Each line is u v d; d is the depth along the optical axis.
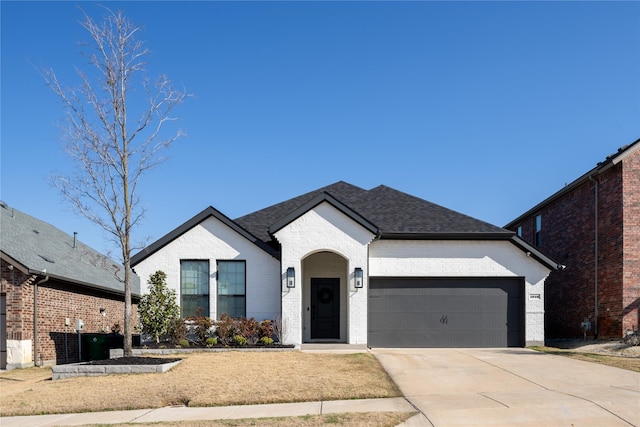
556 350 16.97
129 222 14.80
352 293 17.53
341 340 18.80
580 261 20.67
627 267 17.73
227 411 9.68
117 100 14.72
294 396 10.48
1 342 17.00
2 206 22.19
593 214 19.77
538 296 18.28
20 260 17.06
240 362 14.06
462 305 18.38
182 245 18.31
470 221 19.11
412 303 18.33
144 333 16.92
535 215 25.69
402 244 18.50
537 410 8.86
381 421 8.48
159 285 17.09
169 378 12.27
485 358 14.95
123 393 11.15
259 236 19.41
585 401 9.36
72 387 11.95
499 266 18.41
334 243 17.62
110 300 23.72
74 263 22.06
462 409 9.09
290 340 17.22
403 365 13.74
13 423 9.39
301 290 17.95
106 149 14.63
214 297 18.16
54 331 18.56
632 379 11.53
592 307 19.58
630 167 18.02
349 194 21.92
